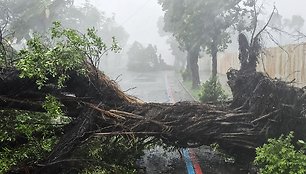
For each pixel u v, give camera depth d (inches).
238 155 285.4
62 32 240.2
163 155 335.3
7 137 224.8
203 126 268.2
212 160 316.8
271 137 265.9
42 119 247.3
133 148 277.6
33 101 240.8
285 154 213.8
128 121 261.3
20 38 762.2
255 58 313.3
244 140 268.5
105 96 268.8
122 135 262.8
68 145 229.8
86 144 252.7
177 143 279.9
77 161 231.9
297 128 266.8
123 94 282.4
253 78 283.0
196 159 321.1
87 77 256.8
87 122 246.4
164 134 269.7
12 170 211.9
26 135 234.8
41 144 236.5
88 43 246.1
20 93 235.0
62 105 234.4
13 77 228.8
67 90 257.4
